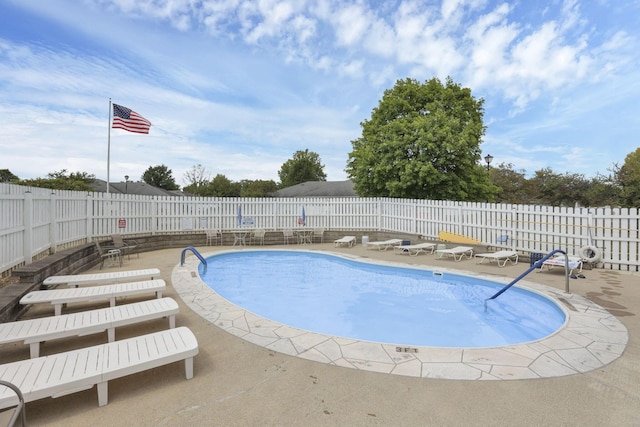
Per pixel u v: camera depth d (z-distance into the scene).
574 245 9.84
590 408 2.91
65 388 2.71
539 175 35.84
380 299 8.12
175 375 3.50
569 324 5.05
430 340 5.76
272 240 15.48
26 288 5.58
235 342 4.38
